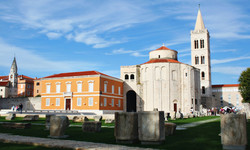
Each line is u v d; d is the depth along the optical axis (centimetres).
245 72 9062
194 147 1466
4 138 1880
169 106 8506
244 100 9006
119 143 1638
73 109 7769
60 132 1944
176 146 1500
